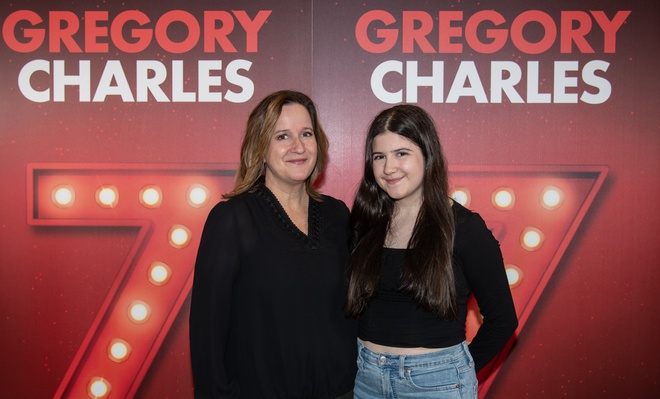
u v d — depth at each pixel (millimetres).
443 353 1365
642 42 2156
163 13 2113
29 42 2111
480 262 1359
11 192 2131
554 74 2154
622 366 2225
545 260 2201
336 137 2146
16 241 2143
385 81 2139
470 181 2176
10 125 2119
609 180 2178
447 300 1323
